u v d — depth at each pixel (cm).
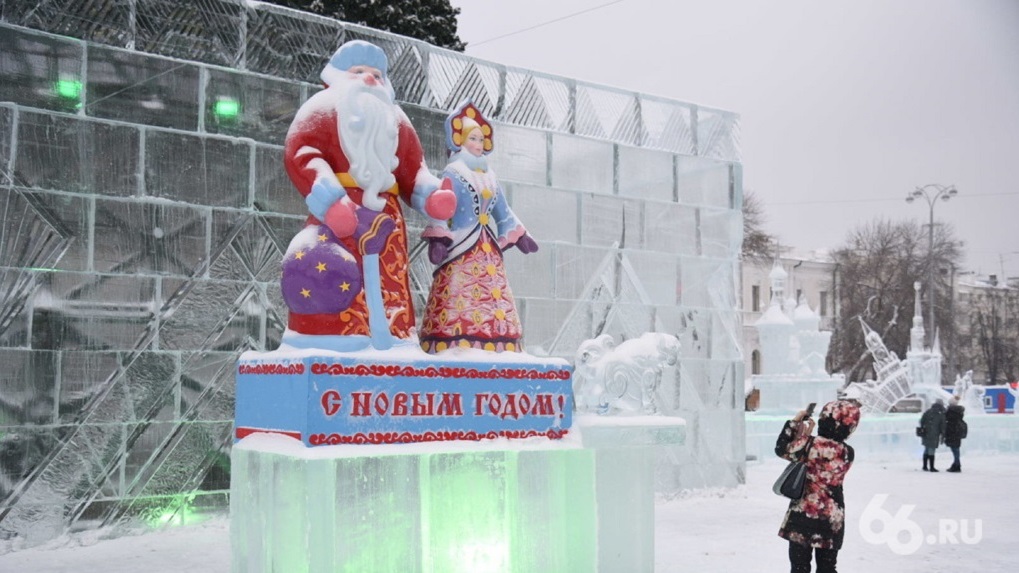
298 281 639
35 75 974
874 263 6088
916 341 3322
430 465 641
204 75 1072
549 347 1313
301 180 653
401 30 2114
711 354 1480
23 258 960
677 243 1463
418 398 639
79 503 979
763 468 2008
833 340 5788
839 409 723
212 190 1070
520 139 1316
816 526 711
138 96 1030
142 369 1023
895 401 2766
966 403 3250
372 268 658
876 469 2059
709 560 933
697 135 1504
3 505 939
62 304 979
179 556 914
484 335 704
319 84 1155
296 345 643
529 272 1305
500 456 675
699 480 1438
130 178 1020
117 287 1010
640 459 756
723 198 1526
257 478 643
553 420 710
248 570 646
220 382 1071
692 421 1441
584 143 1377
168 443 1038
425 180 707
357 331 644
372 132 666
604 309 1371
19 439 952
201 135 1066
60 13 992
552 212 1336
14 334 953
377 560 602
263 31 1120
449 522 646
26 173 964
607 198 1393
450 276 723
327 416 597
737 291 1525
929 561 955
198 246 1059
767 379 2675
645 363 782
